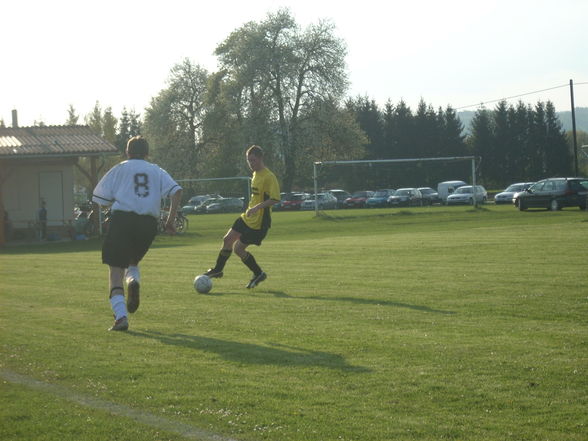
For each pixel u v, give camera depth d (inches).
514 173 5078.7
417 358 324.8
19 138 1936.5
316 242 1167.0
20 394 279.6
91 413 255.9
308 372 304.3
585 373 294.8
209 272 620.1
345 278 636.7
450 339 363.9
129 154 435.8
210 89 3789.4
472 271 658.2
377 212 2615.7
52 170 1925.4
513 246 914.1
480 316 429.7
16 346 363.6
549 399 262.4
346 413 250.4
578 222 1510.8
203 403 263.9
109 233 419.8
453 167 3159.5
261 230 597.9
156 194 427.5
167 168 3986.2
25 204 1918.1
